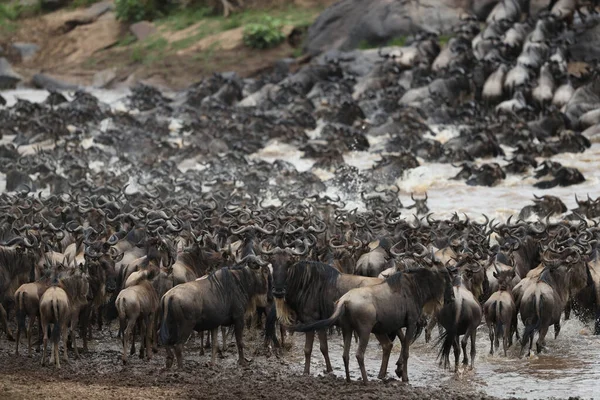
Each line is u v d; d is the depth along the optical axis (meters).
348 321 73.19
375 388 73.25
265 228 92.38
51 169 157.38
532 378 77.06
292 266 76.50
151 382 75.00
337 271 76.75
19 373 76.94
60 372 77.56
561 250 86.69
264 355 84.06
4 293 88.25
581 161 179.25
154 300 81.69
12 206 110.81
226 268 79.75
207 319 77.88
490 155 186.75
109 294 87.56
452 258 84.31
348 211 118.19
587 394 73.12
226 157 176.62
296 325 74.56
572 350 84.94
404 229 100.31
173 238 91.38
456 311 76.56
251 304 81.00
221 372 78.31
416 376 77.69
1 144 189.00
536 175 165.88
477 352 84.50
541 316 81.50
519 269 96.19
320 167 179.38
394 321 73.56
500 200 151.88
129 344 87.62
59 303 78.44
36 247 89.69
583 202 131.88
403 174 166.50
